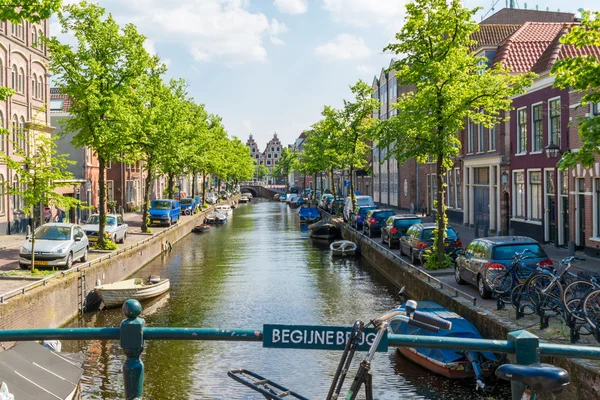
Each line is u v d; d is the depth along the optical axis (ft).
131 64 81.41
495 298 49.80
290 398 36.73
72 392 31.24
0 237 97.14
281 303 65.77
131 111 88.89
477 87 60.39
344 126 140.77
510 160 89.56
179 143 118.83
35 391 29.94
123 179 174.09
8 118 100.73
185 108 145.38
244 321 57.88
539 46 94.32
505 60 92.68
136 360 10.46
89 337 10.46
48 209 114.62
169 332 10.44
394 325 45.29
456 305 48.34
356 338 10.00
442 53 62.23
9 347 36.63
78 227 70.38
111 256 76.79
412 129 61.77
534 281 39.78
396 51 64.13
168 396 38.19
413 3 62.18
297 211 252.01
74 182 130.31
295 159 394.73
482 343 9.81
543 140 78.54
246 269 91.20
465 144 111.14
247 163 380.37
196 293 71.97
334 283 78.07
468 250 55.21
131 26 81.66
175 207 142.72
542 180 79.51
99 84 80.12
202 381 40.86
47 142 63.93
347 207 142.51
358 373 9.57
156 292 68.23
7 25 100.12
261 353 46.91
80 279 61.26
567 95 72.08
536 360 9.67
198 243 131.03
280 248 119.44
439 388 38.22
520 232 86.63
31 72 109.40
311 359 45.29
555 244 76.13
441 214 67.00
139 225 134.31
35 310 48.42
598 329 32.14
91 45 79.36
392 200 185.06
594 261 63.36
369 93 140.56
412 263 74.59
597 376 28.25
